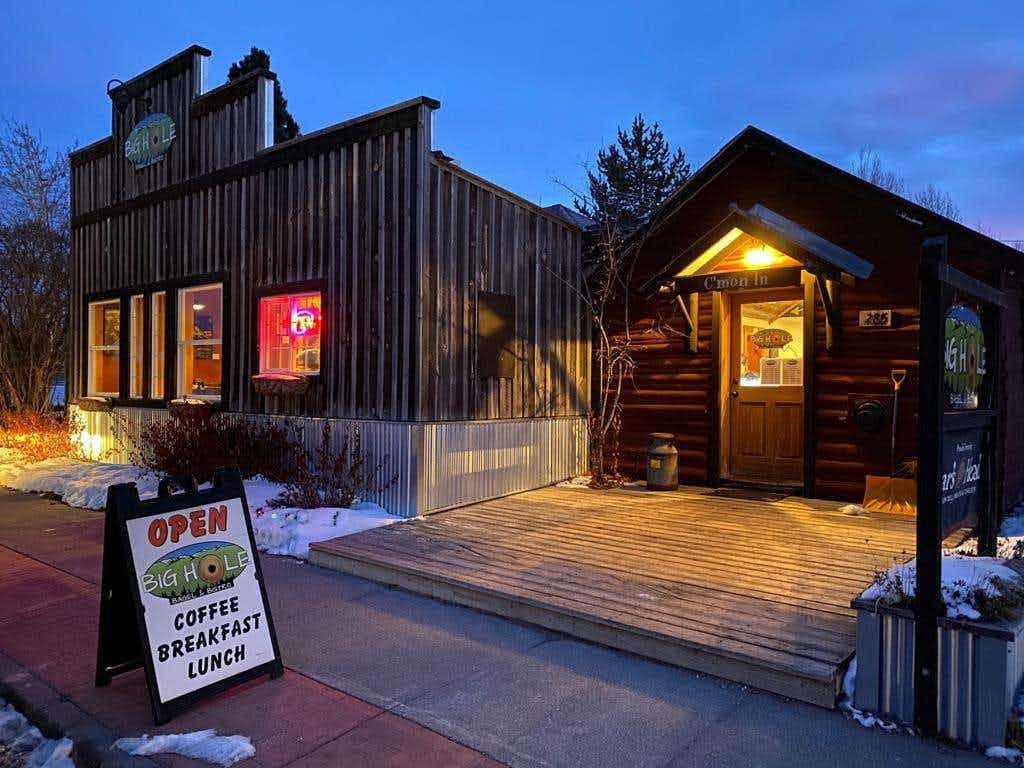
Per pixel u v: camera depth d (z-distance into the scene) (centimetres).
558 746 297
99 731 317
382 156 709
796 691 333
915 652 306
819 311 739
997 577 336
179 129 954
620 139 2688
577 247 908
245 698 344
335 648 400
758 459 798
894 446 689
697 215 830
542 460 833
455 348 718
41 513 764
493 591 449
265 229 829
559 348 870
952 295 397
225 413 868
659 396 852
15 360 1397
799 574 476
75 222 1137
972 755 289
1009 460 738
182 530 350
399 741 304
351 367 732
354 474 703
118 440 1023
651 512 682
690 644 365
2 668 383
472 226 741
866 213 715
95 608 476
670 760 287
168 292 956
